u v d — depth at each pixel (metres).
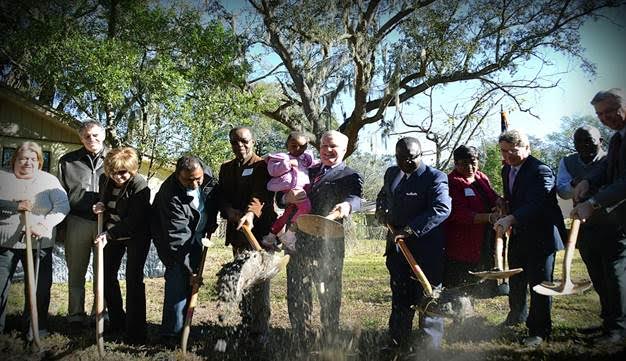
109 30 10.98
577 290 3.45
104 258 4.42
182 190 4.12
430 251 3.86
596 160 4.09
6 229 4.05
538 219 3.96
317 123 16.08
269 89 17.97
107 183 4.28
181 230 4.11
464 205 4.32
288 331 4.59
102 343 3.80
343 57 15.54
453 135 17.39
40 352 3.81
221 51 11.60
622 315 3.83
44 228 4.10
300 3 15.31
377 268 9.59
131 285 4.20
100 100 9.97
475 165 4.39
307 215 3.69
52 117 9.43
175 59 11.48
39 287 4.21
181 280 4.14
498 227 3.84
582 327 4.41
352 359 3.77
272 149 24.97
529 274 4.02
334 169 4.20
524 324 4.52
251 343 4.18
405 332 3.92
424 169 3.88
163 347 4.07
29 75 10.48
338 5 15.65
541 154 7.38
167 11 11.45
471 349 3.91
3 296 4.11
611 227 3.79
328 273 4.18
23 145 4.18
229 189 4.48
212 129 10.73
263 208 4.37
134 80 10.25
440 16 16.56
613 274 3.82
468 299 3.55
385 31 16.92
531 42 15.59
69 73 9.70
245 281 3.61
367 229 14.77
